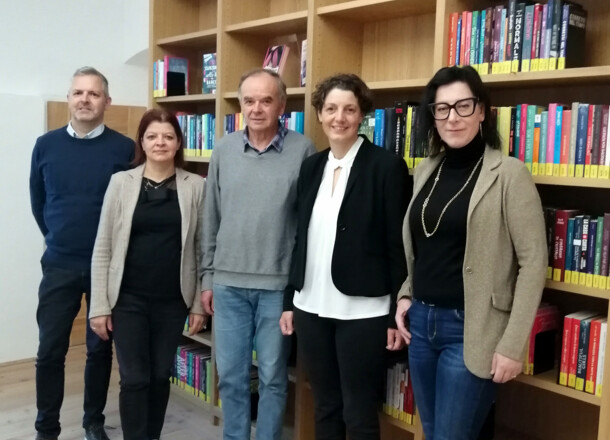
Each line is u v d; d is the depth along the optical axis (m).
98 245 2.28
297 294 2.17
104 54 4.24
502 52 1.95
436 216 1.72
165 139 2.26
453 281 1.69
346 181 2.04
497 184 1.62
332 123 2.00
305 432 2.61
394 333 1.97
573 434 2.14
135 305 2.26
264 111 2.17
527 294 1.56
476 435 1.73
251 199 2.23
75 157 2.53
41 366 2.55
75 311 2.58
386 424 2.71
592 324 1.80
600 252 1.77
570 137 1.81
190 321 2.40
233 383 2.36
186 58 3.63
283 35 3.08
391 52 2.61
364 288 1.98
